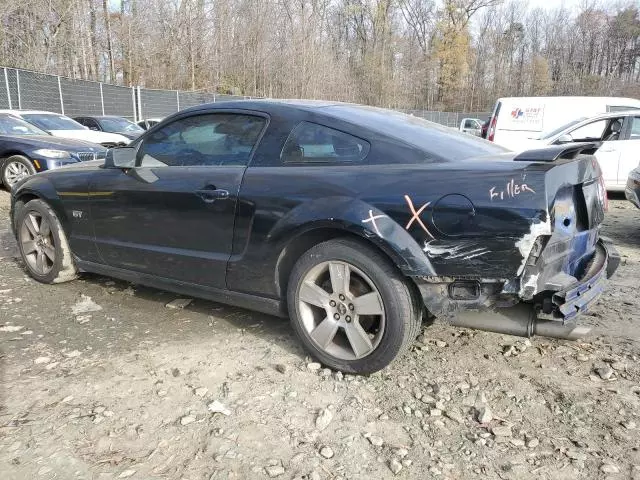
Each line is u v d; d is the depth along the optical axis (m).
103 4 31.80
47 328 3.82
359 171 3.11
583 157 3.23
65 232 4.52
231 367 3.30
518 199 2.68
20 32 25.55
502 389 3.07
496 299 2.79
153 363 3.34
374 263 2.98
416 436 2.65
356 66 55.12
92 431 2.65
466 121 35.09
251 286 3.50
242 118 3.67
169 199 3.74
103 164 4.41
